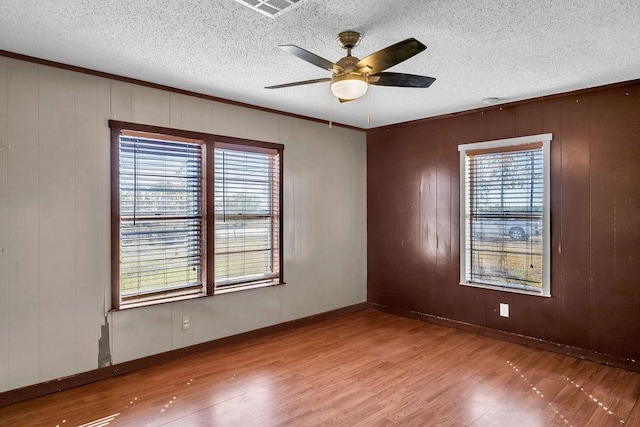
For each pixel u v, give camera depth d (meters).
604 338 3.47
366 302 5.39
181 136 3.61
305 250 4.67
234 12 2.19
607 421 2.51
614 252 3.43
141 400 2.78
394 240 5.12
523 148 3.95
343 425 2.46
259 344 3.96
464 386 3.01
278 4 2.00
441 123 4.63
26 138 2.82
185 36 2.50
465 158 4.41
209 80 3.36
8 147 2.75
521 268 3.99
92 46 2.65
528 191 3.93
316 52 2.74
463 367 3.38
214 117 3.84
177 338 3.57
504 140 4.09
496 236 4.17
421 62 2.93
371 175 5.38
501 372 3.27
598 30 2.40
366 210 5.39
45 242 2.90
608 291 3.46
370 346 3.91
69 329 3.00
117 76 3.22
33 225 2.85
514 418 2.55
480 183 4.30
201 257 3.80
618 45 2.62
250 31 2.43
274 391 2.92
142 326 3.36
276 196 4.39
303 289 4.64
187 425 2.46
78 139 3.04
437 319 4.67
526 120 3.94
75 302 3.03
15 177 2.78
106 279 3.18
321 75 3.23
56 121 2.95
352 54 2.75
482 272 4.29
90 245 3.10
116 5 2.12
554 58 2.85
